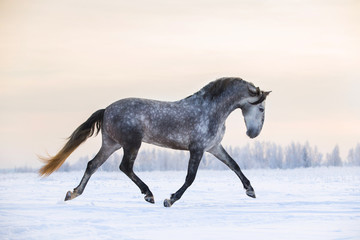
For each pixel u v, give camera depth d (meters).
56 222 9.86
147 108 13.24
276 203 13.59
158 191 18.53
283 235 8.66
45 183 24.14
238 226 9.63
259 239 8.27
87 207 12.41
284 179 28.66
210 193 17.48
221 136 13.93
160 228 9.35
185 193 17.47
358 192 17.50
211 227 9.50
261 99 13.82
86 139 13.67
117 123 13.15
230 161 14.61
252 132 14.05
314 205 13.07
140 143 13.20
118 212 11.56
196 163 13.33
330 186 21.23
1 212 11.37
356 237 8.49
